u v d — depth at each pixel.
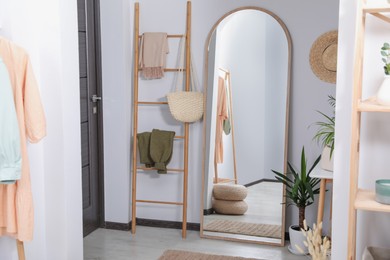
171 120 4.28
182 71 4.21
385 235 2.46
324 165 3.41
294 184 3.73
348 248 2.12
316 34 3.85
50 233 2.92
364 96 2.40
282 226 3.93
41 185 2.85
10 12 2.76
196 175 4.26
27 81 2.57
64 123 2.98
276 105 3.96
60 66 2.91
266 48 3.96
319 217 3.40
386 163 2.41
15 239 2.83
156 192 4.38
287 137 3.93
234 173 4.09
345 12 2.32
